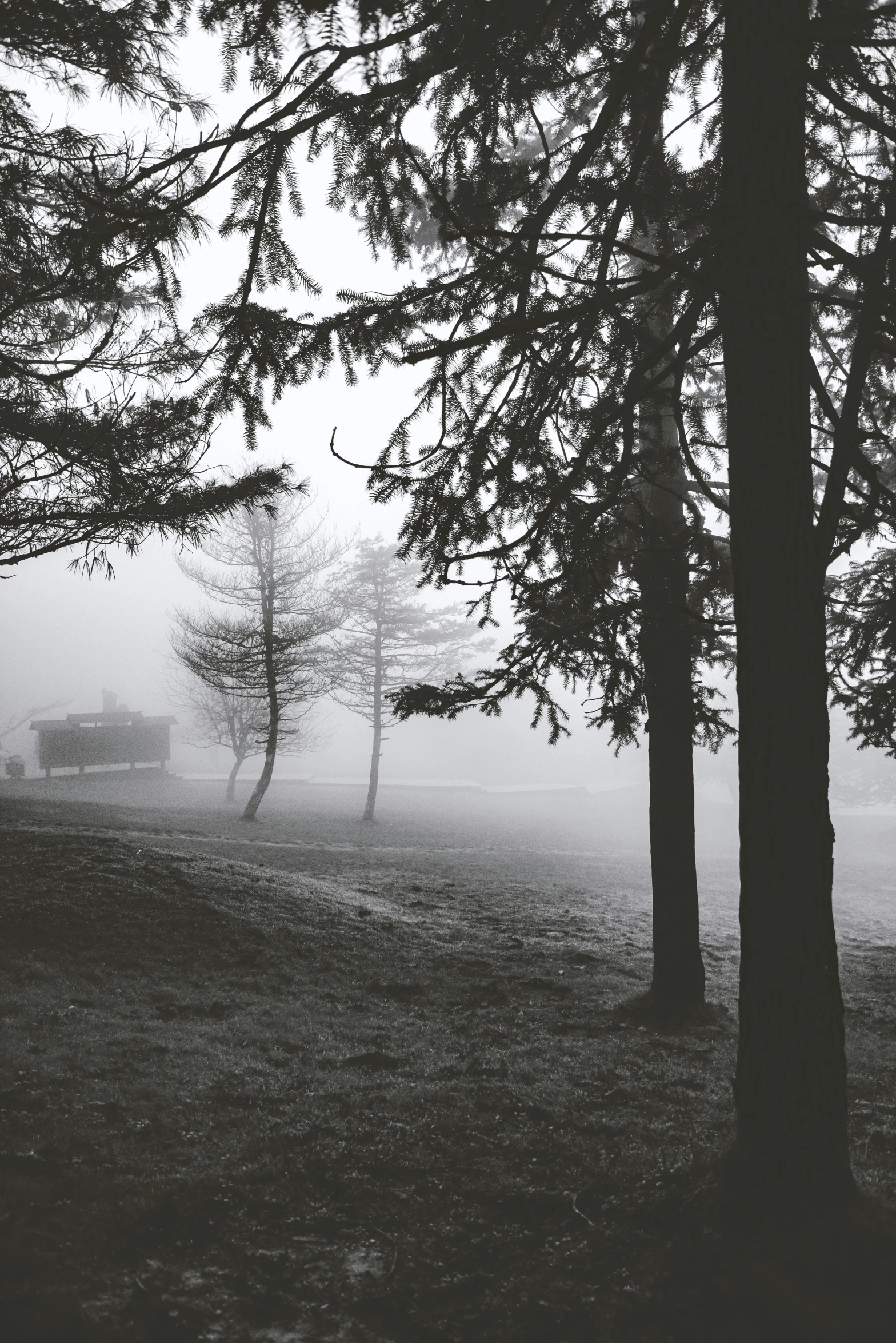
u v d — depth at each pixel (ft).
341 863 63.67
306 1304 12.12
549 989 33.09
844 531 19.19
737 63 15.06
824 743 14.85
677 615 25.76
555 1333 11.67
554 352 19.19
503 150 18.42
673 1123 19.19
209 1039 23.31
